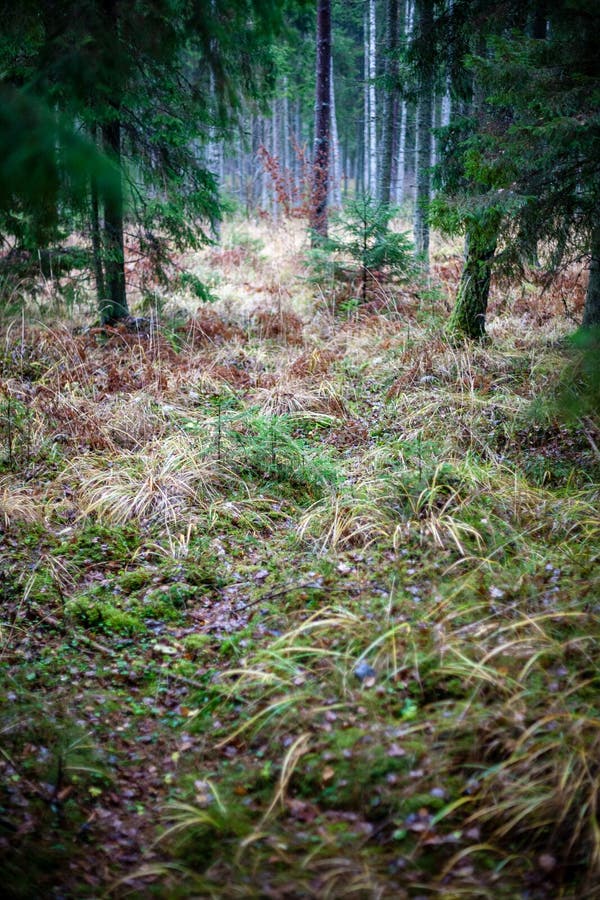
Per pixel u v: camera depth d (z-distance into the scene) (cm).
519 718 298
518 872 245
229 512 536
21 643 395
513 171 568
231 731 331
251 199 2245
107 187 241
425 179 1324
